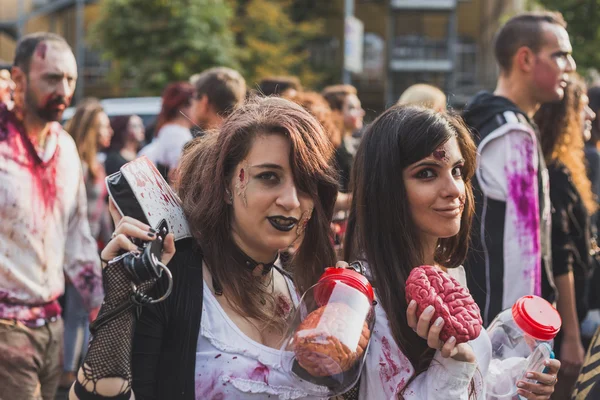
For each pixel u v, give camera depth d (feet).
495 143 9.81
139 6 58.03
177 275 5.83
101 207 18.44
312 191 5.93
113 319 5.38
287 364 5.64
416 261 6.55
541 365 6.82
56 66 9.72
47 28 84.94
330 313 5.59
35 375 9.69
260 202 5.81
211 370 5.72
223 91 14.28
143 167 5.98
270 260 6.22
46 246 9.86
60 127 10.48
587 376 7.32
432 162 6.48
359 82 95.91
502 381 6.91
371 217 6.64
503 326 7.09
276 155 5.82
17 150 9.62
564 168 11.82
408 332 6.27
